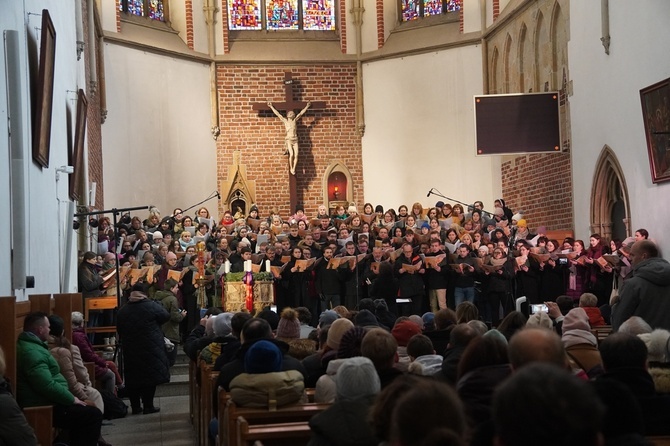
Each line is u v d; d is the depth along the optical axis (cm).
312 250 1645
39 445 688
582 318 693
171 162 2439
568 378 207
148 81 2395
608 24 1706
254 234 1819
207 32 2597
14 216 840
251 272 1495
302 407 574
